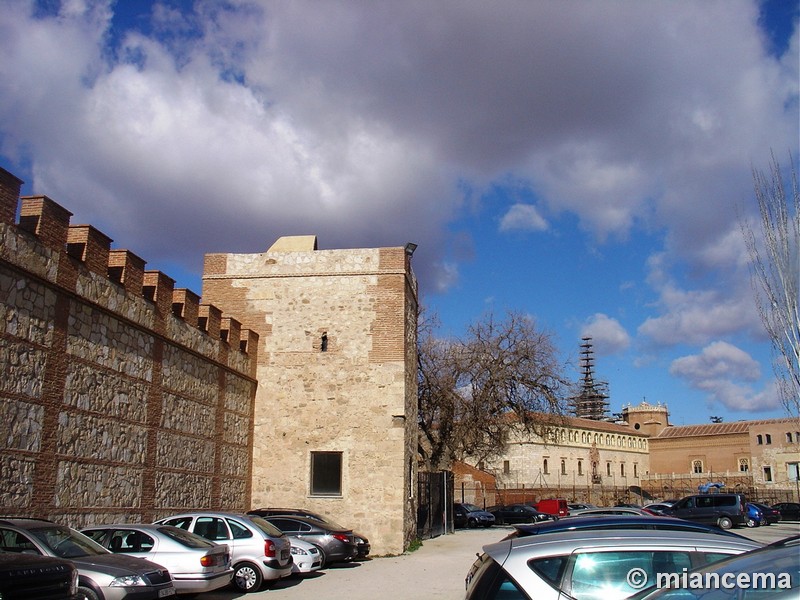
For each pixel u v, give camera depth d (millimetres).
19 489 14094
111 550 14430
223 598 15680
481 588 6566
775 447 88312
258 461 25828
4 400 13812
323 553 20625
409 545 26406
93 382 16719
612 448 97312
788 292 22250
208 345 22844
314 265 27188
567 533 7270
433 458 42062
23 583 9219
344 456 25531
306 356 26484
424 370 42500
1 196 13773
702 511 41719
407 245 27688
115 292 17734
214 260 27656
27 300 14578
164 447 19812
